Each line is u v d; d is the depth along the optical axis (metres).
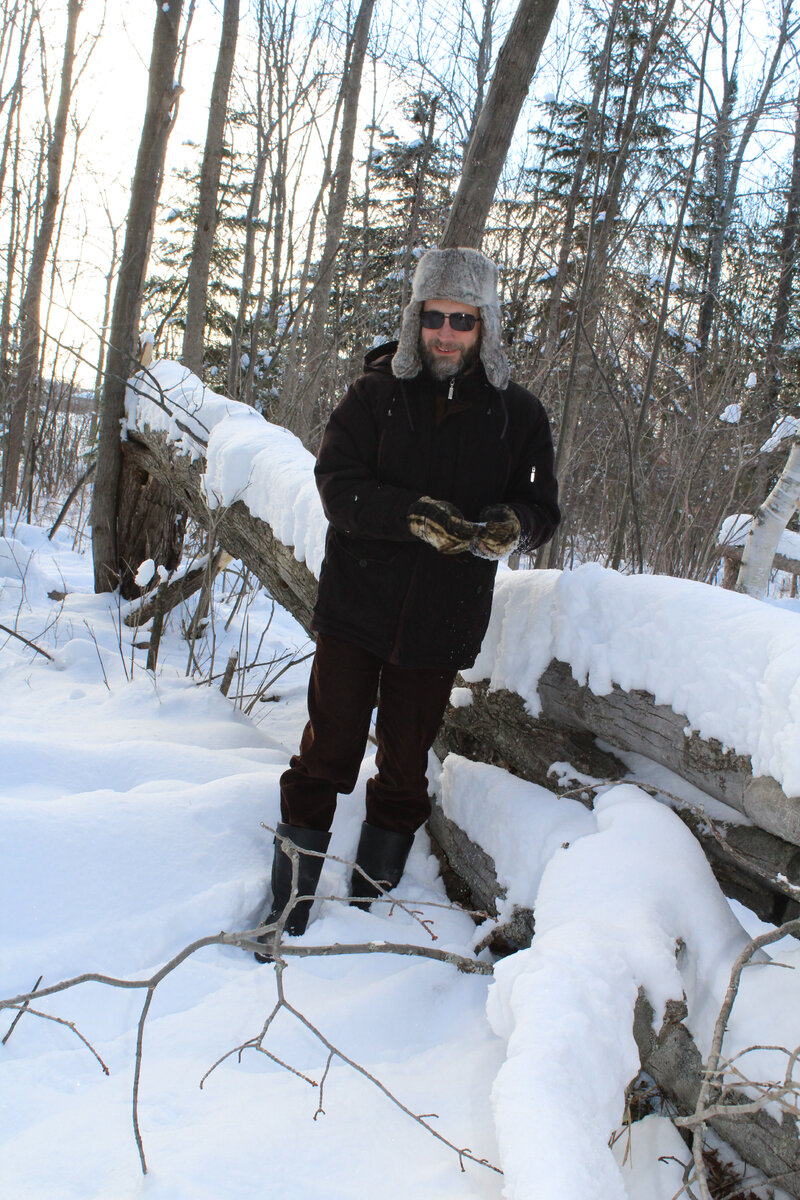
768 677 1.60
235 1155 1.39
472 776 2.42
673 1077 1.55
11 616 5.10
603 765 2.15
